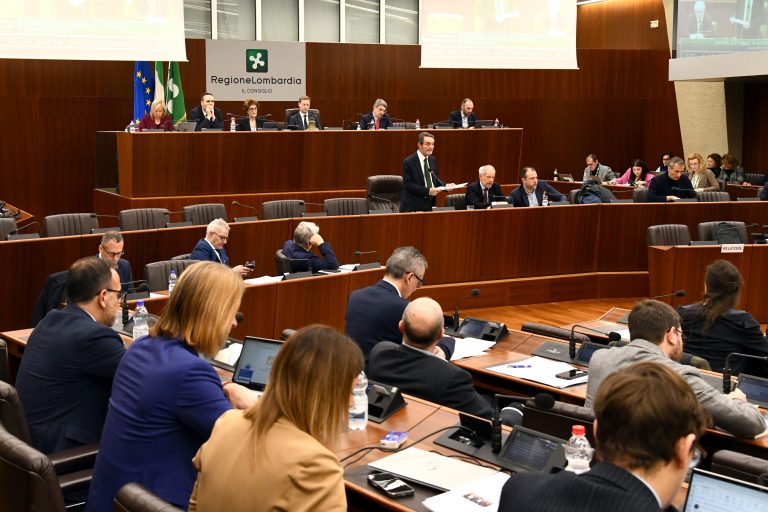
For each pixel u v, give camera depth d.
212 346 2.68
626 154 18.39
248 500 2.02
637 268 10.19
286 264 7.72
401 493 2.76
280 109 15.12
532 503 1.79
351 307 4.73
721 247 8.91
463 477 2.89
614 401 1.72
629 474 1.72
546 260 9.88
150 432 2.59
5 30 10.06
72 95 13.98
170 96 13.63
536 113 17.59
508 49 12.53
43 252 7.37
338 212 9.70
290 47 15.05
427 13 12.17
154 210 8.80
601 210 10.00
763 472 3.10
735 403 3.57
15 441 2.65
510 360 4.96
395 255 4.79
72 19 10.34
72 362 3.51
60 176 14.07
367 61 15.78
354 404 3.35
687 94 17.52
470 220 9.43
